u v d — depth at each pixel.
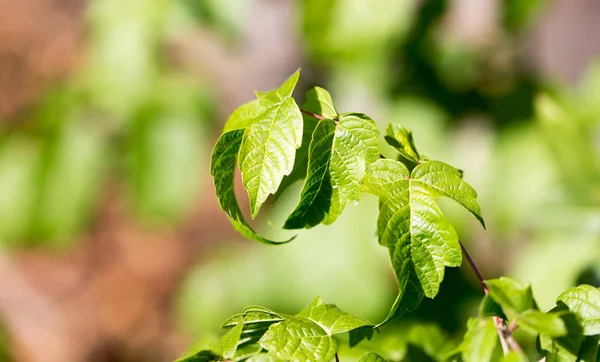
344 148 0.69
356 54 1.19
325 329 0.70
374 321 1.16
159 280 2.26
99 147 1.37
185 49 1.46
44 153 1.37
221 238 2.25
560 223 1.10
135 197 1.37
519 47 1.31
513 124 1.26
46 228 1.35
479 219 0.69
